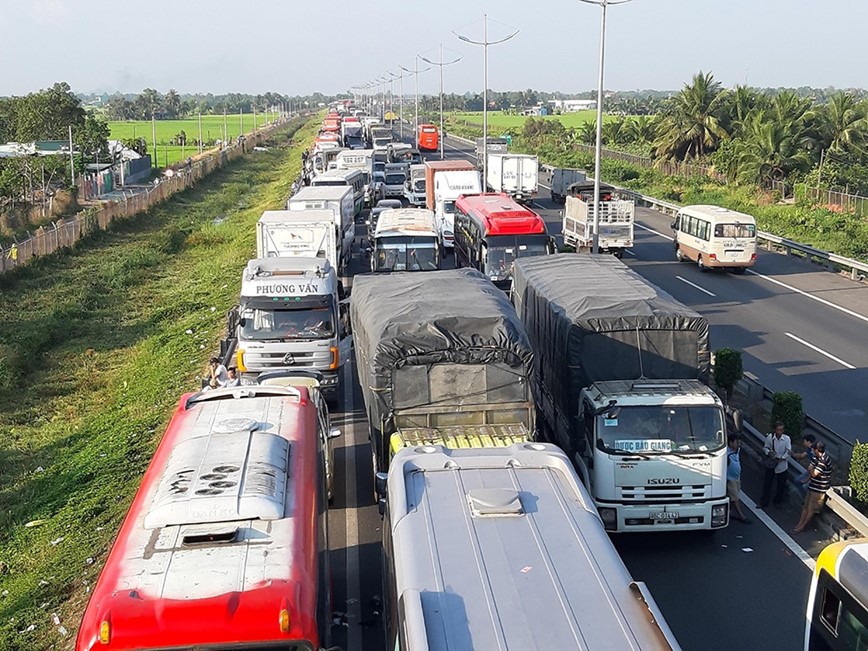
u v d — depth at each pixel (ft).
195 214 170.91
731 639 33.78
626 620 21.94
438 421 41.50
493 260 89.30
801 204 160.76
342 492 47.50
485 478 29.45
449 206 130.00
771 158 187.73
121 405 66.03
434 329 41.34
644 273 108.68
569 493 28.45
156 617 22.98
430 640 21.27
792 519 44.29
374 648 33.58
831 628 25.53
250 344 60.85
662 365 45.88
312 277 61.87
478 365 41.55
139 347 82.17
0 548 43.86
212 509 27.63
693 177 211.82
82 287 102.22
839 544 25.93
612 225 114.21
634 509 40.45
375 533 42.78
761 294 96.68
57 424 63.21
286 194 186.39
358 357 54.80
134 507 29.30
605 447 40.50
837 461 48.01
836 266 110.22
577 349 45.34
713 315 86.89
